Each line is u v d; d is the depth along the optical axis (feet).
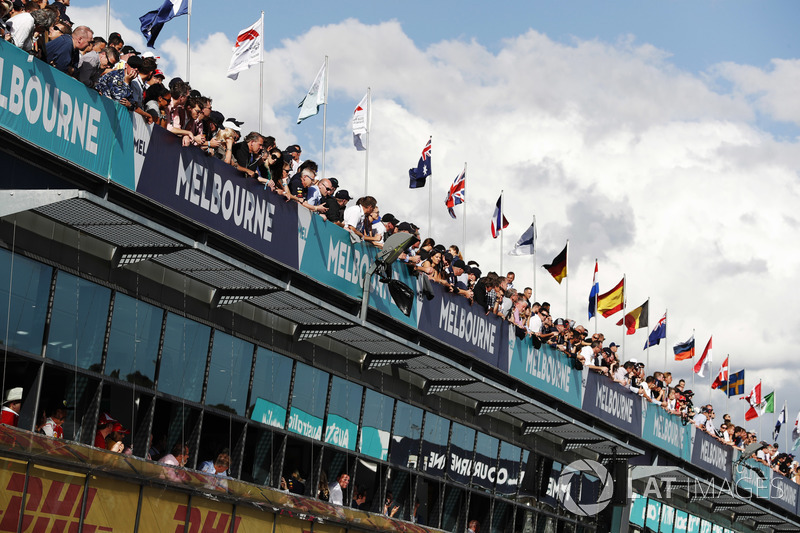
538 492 131.23
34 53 63.16
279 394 89.20
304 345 91.81
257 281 77.87
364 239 92.99
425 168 115.03
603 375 140.26
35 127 62.69
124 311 73.77
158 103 72.90
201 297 80.84
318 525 89.97
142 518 71.92
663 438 159.22
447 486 113.29
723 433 188.24
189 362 79.87
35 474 63.87
